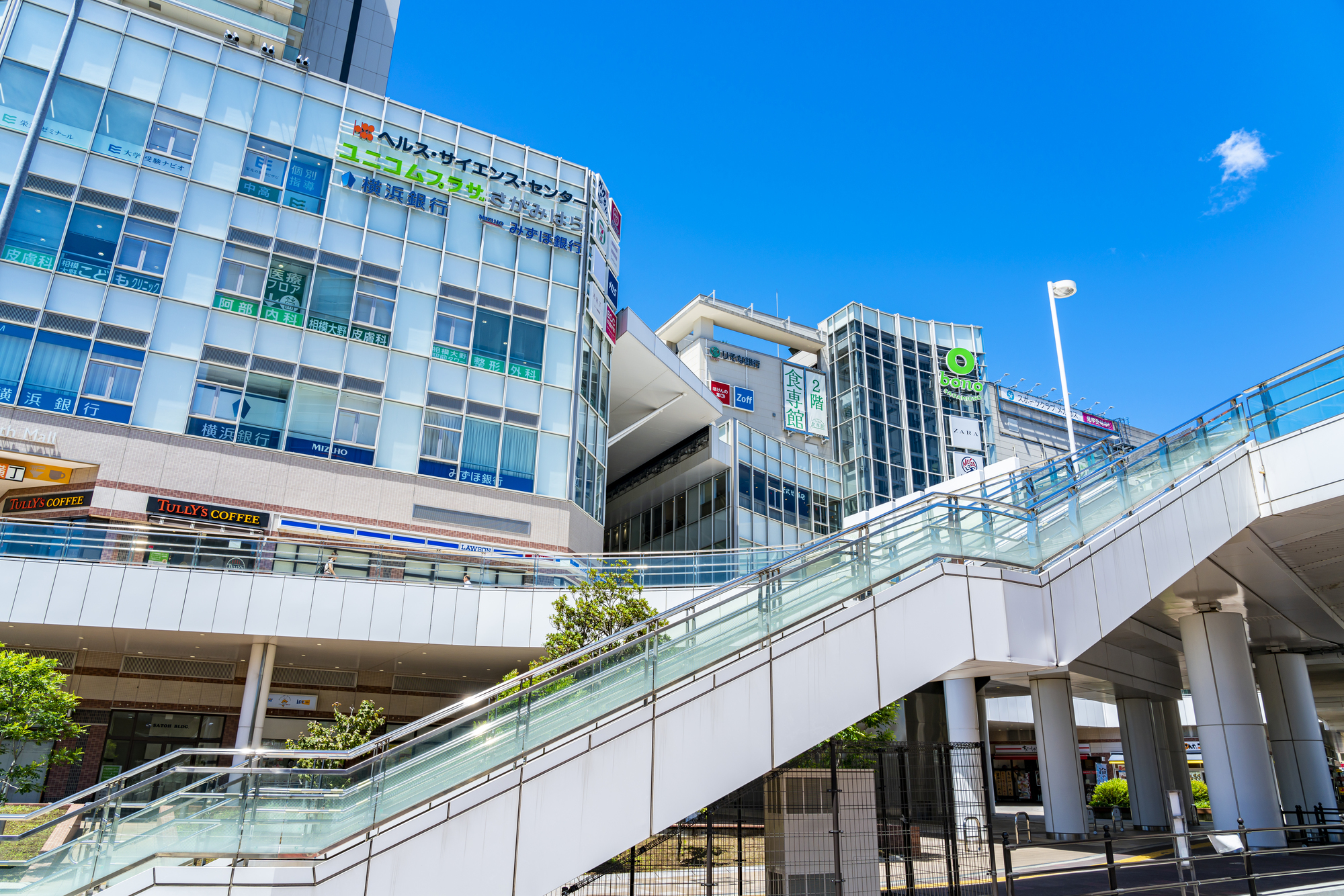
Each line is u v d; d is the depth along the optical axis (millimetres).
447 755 8117
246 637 19266
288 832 7891
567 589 21391
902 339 65938
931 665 10133
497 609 20703
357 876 7516
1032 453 72875
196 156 25109
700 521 38750
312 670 23766
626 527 45625
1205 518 13406
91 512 20938
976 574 10781
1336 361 13148
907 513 10984
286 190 26188
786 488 41094
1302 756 23672
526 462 27781
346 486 24547
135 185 24016
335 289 26141
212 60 26125
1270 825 17047
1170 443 13992
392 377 26281
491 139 30734
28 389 21281
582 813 8195
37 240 22312
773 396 59344
